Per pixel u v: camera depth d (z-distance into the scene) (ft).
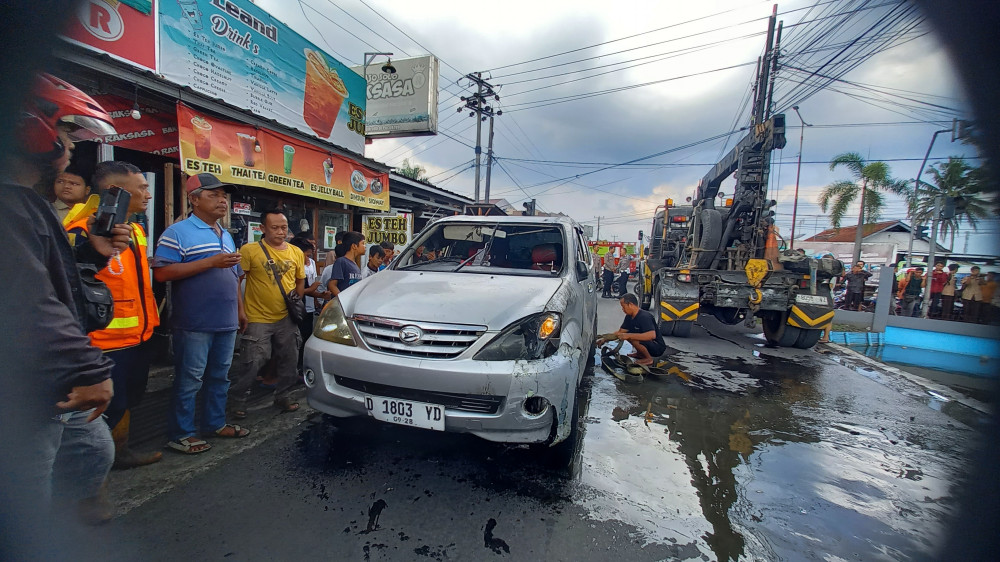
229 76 16.34
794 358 20.67
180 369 8.44
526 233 12.35
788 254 23.75
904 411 13.46
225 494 7.29
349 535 6.39
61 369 4.22
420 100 35.96
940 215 31.01
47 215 4.50
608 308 36.24
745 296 22.43
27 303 4.00
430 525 6.72
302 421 10.37
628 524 6.98
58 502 5.54
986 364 21.95
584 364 10.18
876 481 8.87
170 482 7.55
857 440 11.03
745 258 24.40
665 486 8.27
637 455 9.54
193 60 14.82
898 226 87.76
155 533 6.21
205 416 9.20
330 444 9.23
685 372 17.04
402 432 9.84
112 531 6.17
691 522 7.15
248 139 15.78
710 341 23.89
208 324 8.44
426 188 38.65
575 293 9.96
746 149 23.70
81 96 6.88
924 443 10.96
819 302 21.77
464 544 6.31
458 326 7.61
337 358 7.88
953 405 14.19
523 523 6.87
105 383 4.67
